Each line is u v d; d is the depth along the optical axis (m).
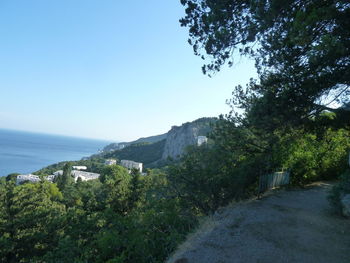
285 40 6.91
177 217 8.98
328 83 6.66
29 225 21.95
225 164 11.98
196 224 8.57
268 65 8.27
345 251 5.55
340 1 5.37
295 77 7.23
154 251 6.93
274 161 13.03
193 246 5.96
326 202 10.34
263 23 6.68
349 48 5.62
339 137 15.97
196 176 11.37
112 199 24.58
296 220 7.78
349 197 8.27
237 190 11.26
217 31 7.13
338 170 16.22
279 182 13.12
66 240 13.93
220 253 5.44
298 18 5.37
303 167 14.01
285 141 11.40
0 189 23.97
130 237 8.66
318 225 7.35
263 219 7.78
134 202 23.55
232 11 7.34
